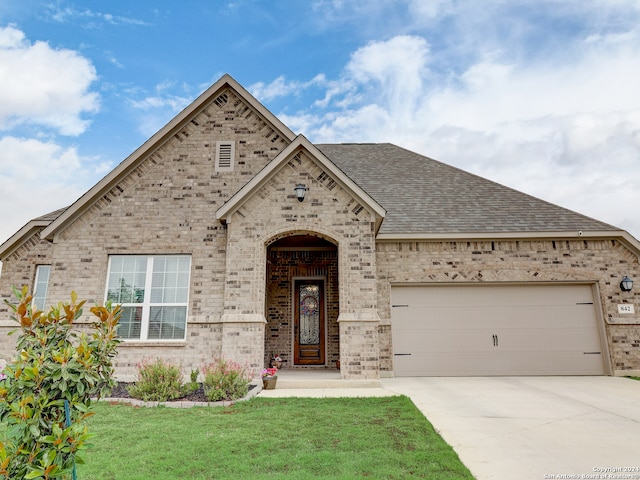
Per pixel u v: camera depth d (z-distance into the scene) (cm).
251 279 1073
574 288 1276
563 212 1377
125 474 450
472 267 1267
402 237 1259
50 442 313
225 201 1205
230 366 930
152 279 1159
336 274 1459
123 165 1193
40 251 1391
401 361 1230
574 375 1220
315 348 1428
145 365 903
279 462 483
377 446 538
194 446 541
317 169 1133
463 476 439
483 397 872
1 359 1272
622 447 536
